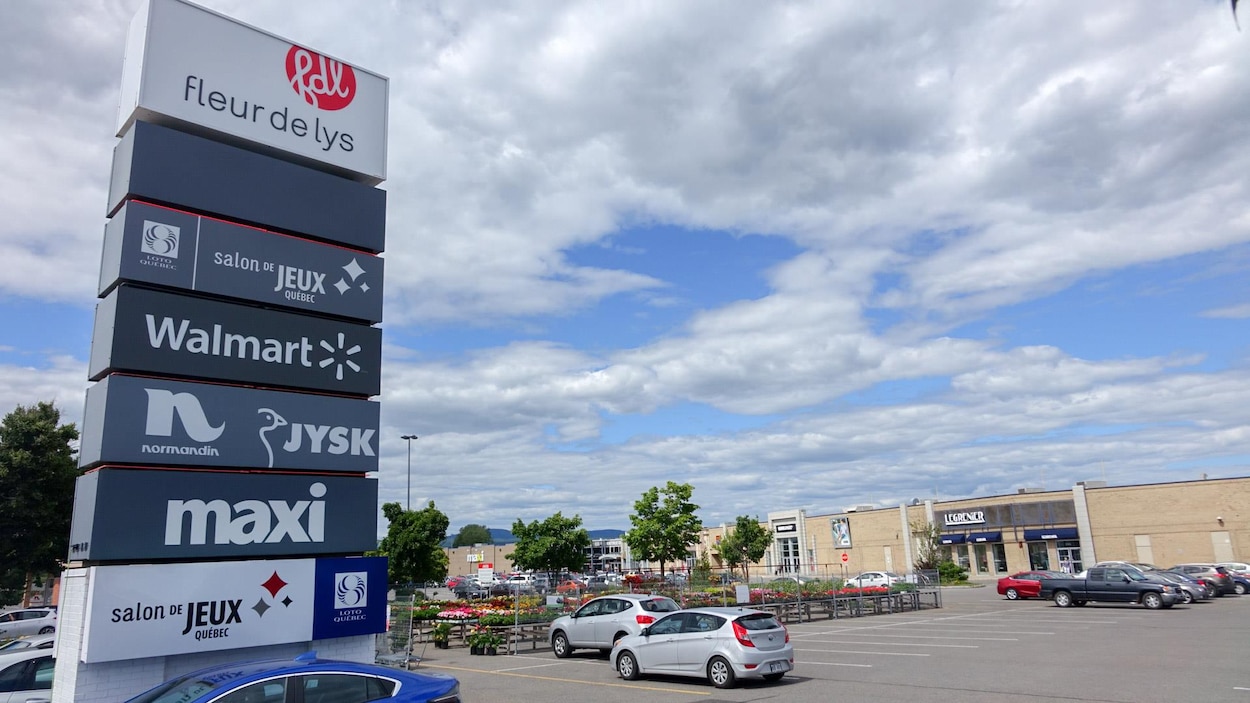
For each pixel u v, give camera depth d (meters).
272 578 11.30
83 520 10.47
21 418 33.50
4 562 33.06
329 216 12.98
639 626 18.77
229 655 10.99
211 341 11.41
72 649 10.10
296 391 12.27
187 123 11.96
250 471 11.59
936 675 15.19
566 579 43.41
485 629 22.36
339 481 12.23
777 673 14.72
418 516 38.12
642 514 40.59
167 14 11.98
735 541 53.91
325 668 7.53
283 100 12.97
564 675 17.11
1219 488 47.06
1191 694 12.45
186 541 10.70
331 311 12.71
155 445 10.70
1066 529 53.00
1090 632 22.30
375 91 14.16
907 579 38.59
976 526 58.09
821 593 31.33
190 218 11.54
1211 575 36.88
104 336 10.92
